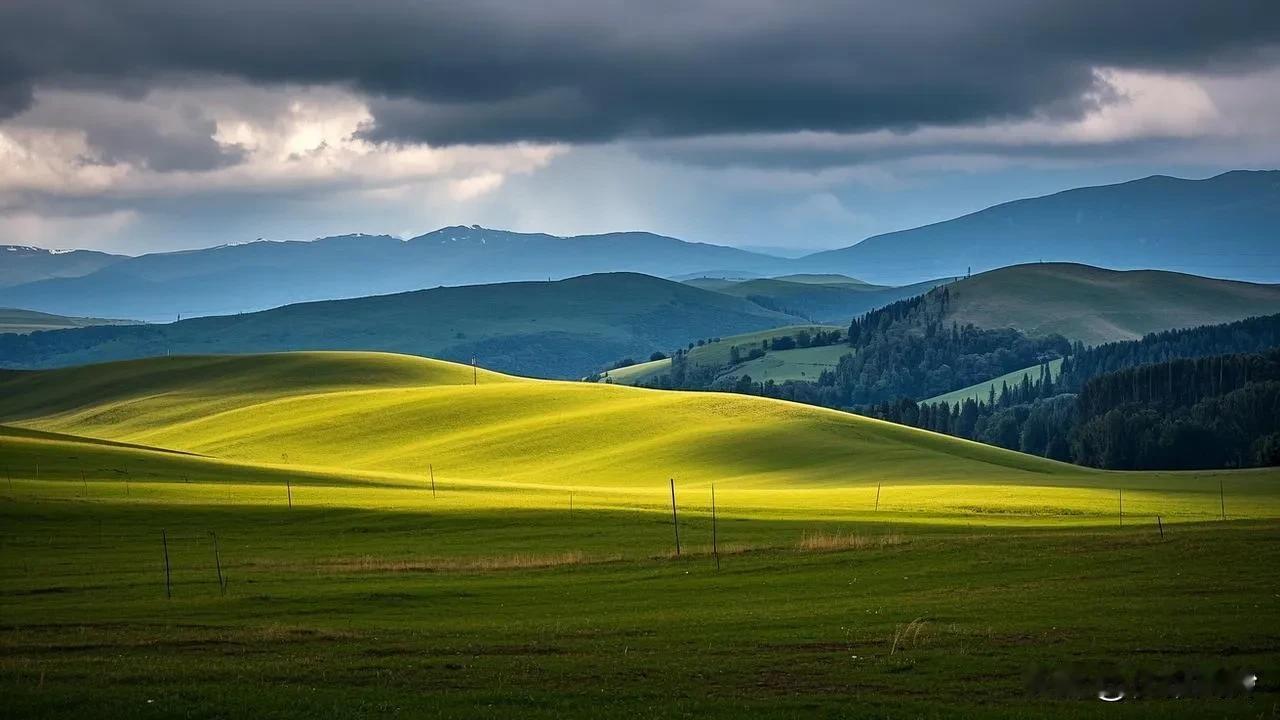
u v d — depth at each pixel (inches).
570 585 2731.3
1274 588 2229.3
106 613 2357.3
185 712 1462.8
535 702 1513.3
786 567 2896.2
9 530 3836.1
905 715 1421.0
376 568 3073.3
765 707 1470.2
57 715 1449.3
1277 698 1489.9
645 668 1706.4
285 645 1951.3
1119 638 1825.8
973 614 2101.4
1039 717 1397.6
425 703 1507.1
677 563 3061.0
